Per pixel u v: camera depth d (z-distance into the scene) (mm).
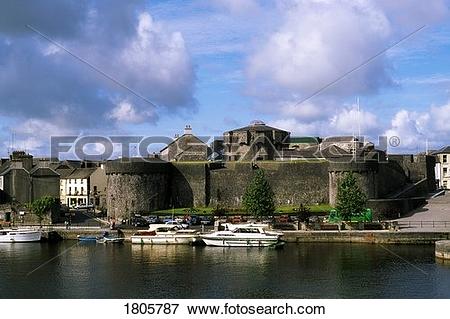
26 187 114938
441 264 59688
